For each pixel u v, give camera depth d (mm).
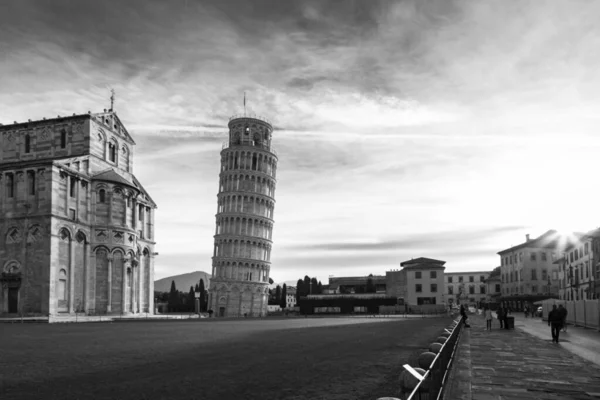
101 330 45375
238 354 24578
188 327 52125
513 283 122562
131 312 82750
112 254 79125
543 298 111625
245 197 141625
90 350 26250
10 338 34844
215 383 16312
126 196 82438
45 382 16391
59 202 72188
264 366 20250
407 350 26766
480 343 31125
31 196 71688
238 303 135375
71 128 82125
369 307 129000
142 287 91062
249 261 138250
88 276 76062
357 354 24703
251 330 46000
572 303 53906
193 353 24922
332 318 92625
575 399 13812
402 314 120938
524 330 45156
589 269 71500
